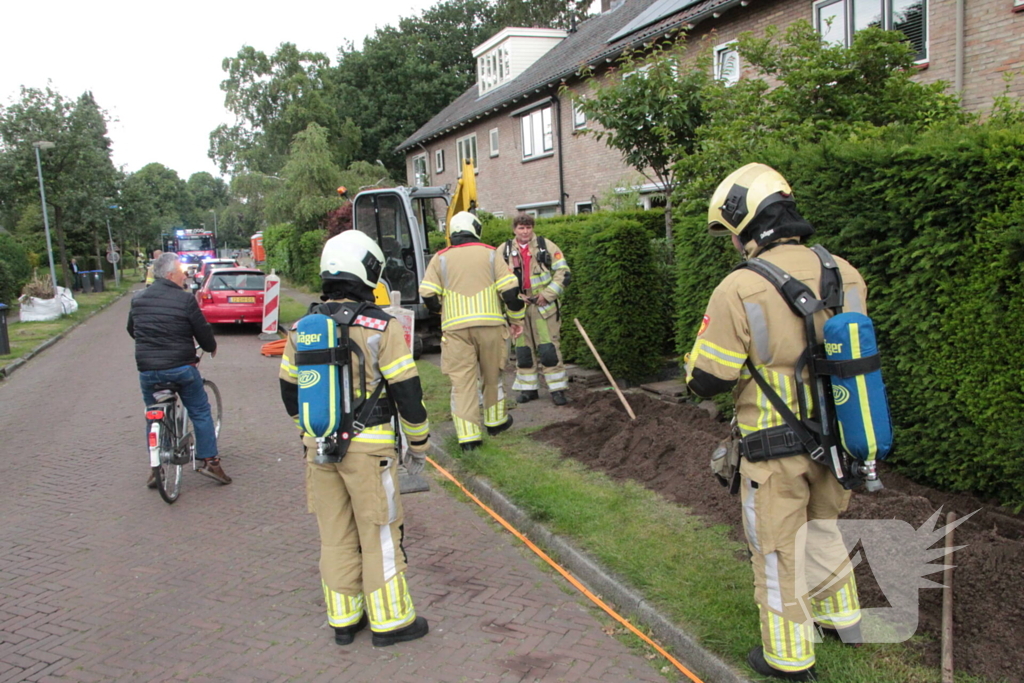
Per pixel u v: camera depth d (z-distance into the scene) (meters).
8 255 26.23
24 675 3.48
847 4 11.73
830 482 2.89
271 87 43.41
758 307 2.73
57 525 5.46
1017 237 3.61
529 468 5.73
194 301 5.88
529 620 3.83
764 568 2.88
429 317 12.27
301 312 20.50
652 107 9.34
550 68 22.14
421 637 3.69
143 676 3.45
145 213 47.00
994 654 2.89
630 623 3.69
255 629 3.86
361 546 3.54
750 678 3.01
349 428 3.33
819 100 7.20
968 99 10.26
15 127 29.11
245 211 45.06
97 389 11.10
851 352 2.54
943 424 4.20
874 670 2.90
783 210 2.86
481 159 26.64
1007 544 3.41
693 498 4.82
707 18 14.10
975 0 10.03
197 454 6.11
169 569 4.63
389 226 12.37
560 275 7.49
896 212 4.36
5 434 8.45
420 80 44.03
